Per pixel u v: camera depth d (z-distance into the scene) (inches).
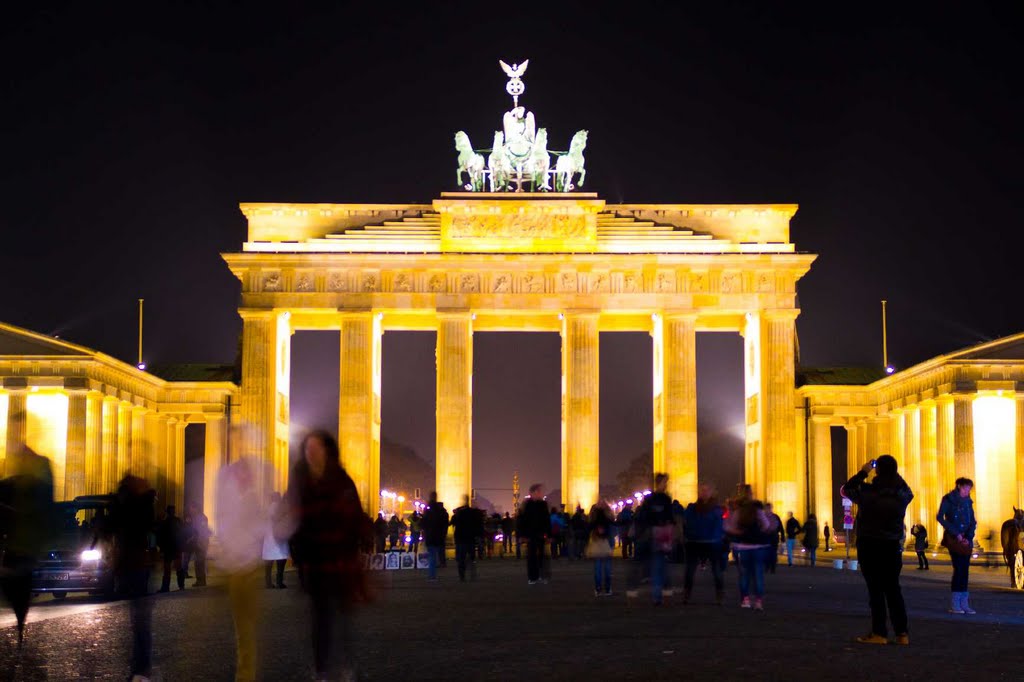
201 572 2967.5
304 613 2036.2
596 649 1455.5
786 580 2960.1
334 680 1040.8
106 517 1237.1
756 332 5620.1
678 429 5447.8
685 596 2153.1
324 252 5506.9
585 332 5477.4
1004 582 3061.0
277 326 5600.4
